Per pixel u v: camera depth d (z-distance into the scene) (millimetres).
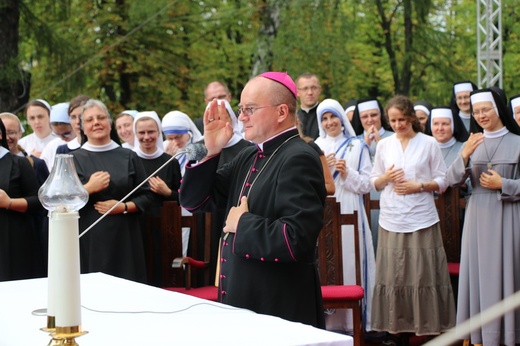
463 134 8469
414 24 24609
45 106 9484
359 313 6535
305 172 4152
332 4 21828
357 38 25188
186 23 22688
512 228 6781
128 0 21672
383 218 7430
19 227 6711
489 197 6867
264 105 4297
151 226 7184
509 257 6766
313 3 21641
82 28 21438
